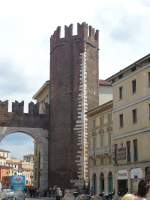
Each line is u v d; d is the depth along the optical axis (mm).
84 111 77562
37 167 95062
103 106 67000
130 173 56062
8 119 81750
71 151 77250
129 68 57500
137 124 55250
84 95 78188
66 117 78812
